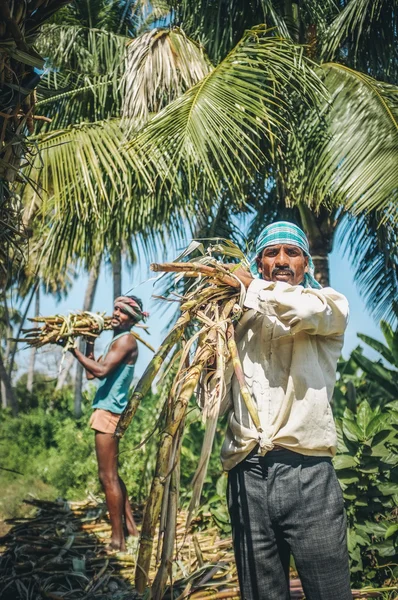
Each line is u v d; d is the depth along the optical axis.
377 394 6.70
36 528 4.59
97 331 4.93
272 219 7.27
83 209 5.96
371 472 4.20
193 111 5.32
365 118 5.74
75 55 7.33
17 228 2.96
